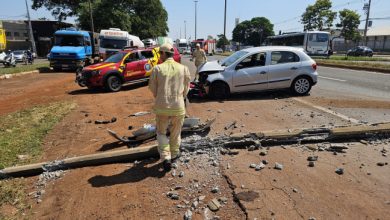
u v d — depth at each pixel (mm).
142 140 6129
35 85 15875
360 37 56875
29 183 4727
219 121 7391
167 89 4652
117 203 3990
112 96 11891
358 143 5688
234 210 3729
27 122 8000
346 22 54812
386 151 5289
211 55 53094
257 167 4723
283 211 3645
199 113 8281
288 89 10719
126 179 4609
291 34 39438
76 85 15578
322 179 4375
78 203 4047
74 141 6418
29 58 33844
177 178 4562
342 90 11906
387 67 19781
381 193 3988
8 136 6820
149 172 4797
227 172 4648
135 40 26438
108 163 5207
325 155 5191
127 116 8438
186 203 3928
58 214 3838
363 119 7371
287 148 5520
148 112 8781
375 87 12633
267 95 10789
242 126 6910
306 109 8562
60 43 23531
